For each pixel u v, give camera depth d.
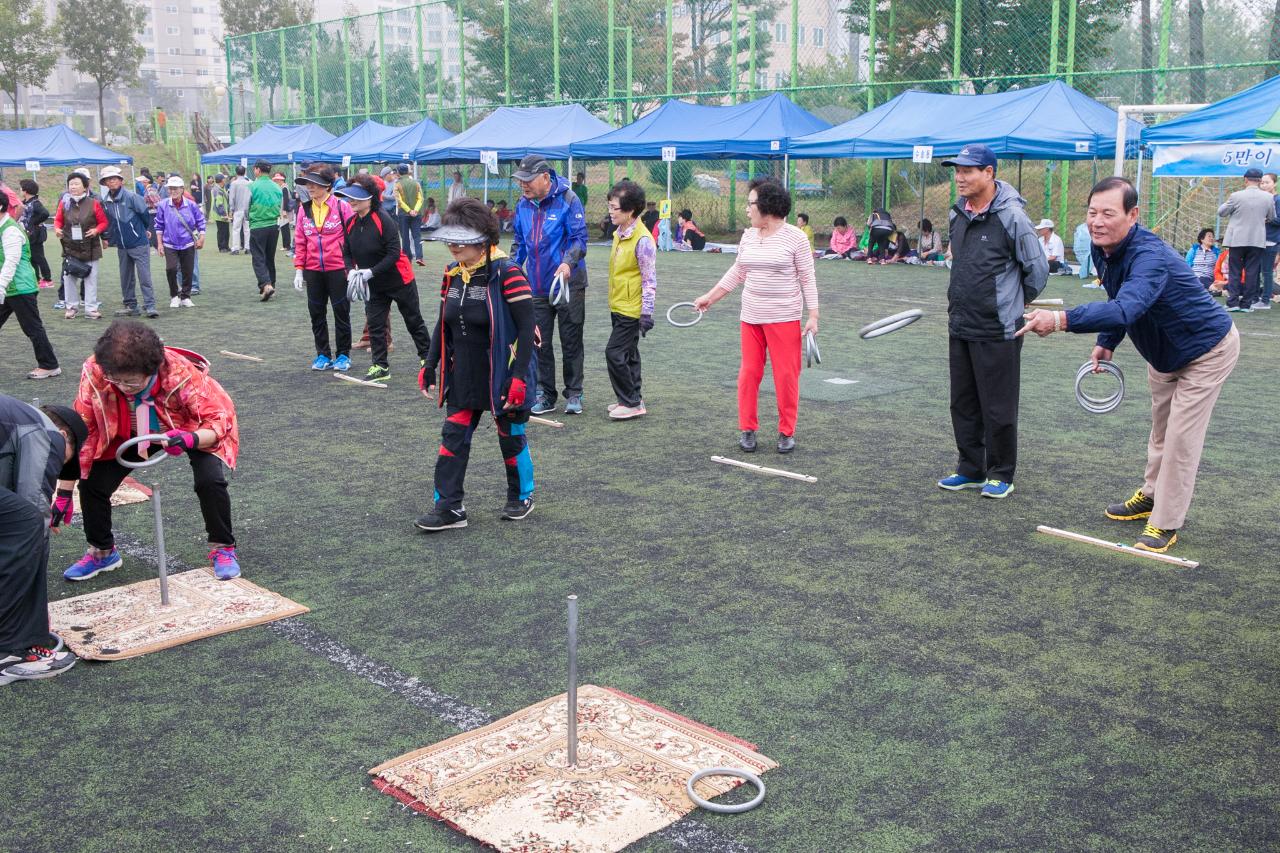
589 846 3.05
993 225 6.17
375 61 35.62
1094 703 3.96
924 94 21.20
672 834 3.13
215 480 5.09
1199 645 4.47
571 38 30.47
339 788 3.39
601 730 3.70
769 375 10.34
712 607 4.84
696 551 5.57
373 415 8.70
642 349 11.84
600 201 31.83
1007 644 4.47
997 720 3.83
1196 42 21.58
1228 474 6.98
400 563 5.41
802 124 23.78
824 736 3.72
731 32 27.48
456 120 33.53
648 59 29.11
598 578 5.20
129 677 4.16
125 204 14.34
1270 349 11.78
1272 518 6.10
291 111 39.34
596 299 16.33
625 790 3.34
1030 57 23.16
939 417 8.60
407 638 4.52
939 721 3.82
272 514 6.21
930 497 6.50
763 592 5.02
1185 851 3.07
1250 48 21.11
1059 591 5.04
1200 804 3.32
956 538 5.77
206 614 4.71
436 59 33.75
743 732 3.75
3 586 4.14
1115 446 7.66
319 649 4.41
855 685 4.10
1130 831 3.17
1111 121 19.36
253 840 3.12
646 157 24.14
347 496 6.55
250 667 4.25
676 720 3.76
